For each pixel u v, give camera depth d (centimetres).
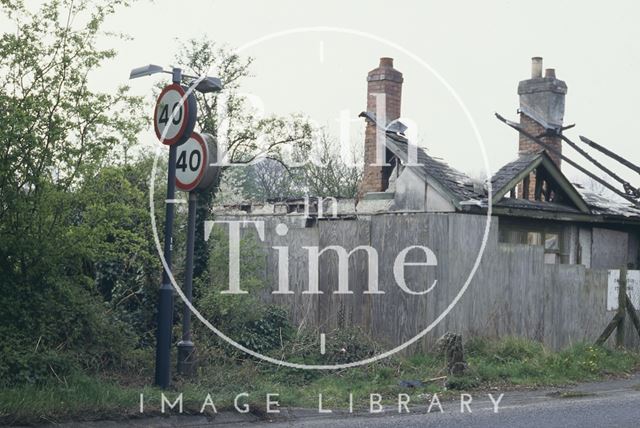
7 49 1122
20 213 1159
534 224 2273
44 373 1089
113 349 1230
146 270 1432
